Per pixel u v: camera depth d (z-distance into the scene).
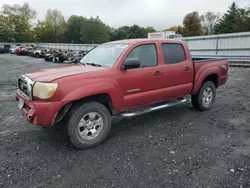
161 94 4.40
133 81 3.91
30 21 78.69
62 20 77.81
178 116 5.07
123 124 4.60
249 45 14.53
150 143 3.72
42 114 3.17
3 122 4.79
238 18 45.03
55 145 3.69
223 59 5.74
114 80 3.67
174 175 2.82
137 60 3.72
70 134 3.41
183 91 4.82
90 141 3.57
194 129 4.30
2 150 3.51
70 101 3.23
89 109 3.51
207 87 5.38
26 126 4.54
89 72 3.49
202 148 3.52
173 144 3.68
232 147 3.54
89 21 69.38
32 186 2.63
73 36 77.00
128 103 3.93
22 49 37.22
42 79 3.27
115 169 2.97
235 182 2.66
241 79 9.74
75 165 3.07
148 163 3.11
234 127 4.38
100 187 2.61
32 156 3.32
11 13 75.56
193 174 2.83
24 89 3.64
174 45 4.66
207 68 5.20
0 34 73.00
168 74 4.42
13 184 2.67
